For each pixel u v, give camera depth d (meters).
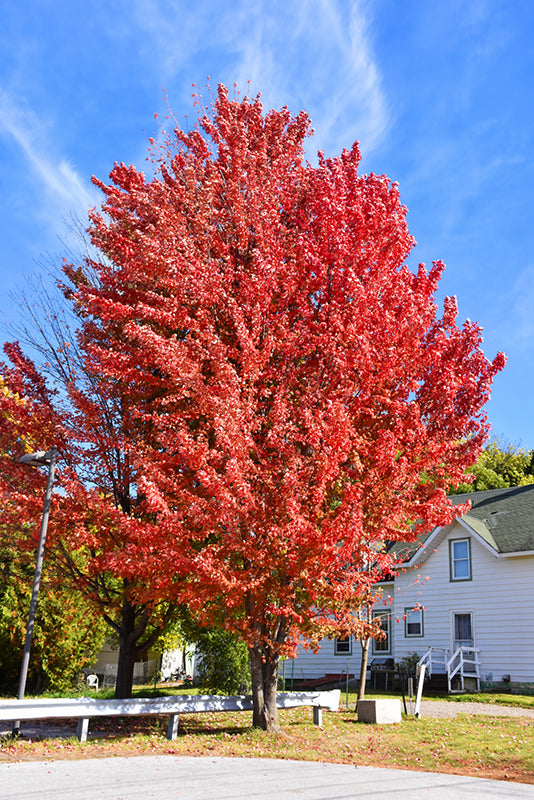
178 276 10.77
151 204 12.32
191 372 10.16
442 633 23.41
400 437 10.61
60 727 11.86
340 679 25.55
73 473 12.06
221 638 18.48
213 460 10.13
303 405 10.39
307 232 12.27
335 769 8.36
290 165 13.53
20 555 18.06
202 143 13.77
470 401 11.50
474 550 23.22
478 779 8.08
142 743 10.00
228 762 8.64
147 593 10.98
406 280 12.12
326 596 10.53
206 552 9.56
